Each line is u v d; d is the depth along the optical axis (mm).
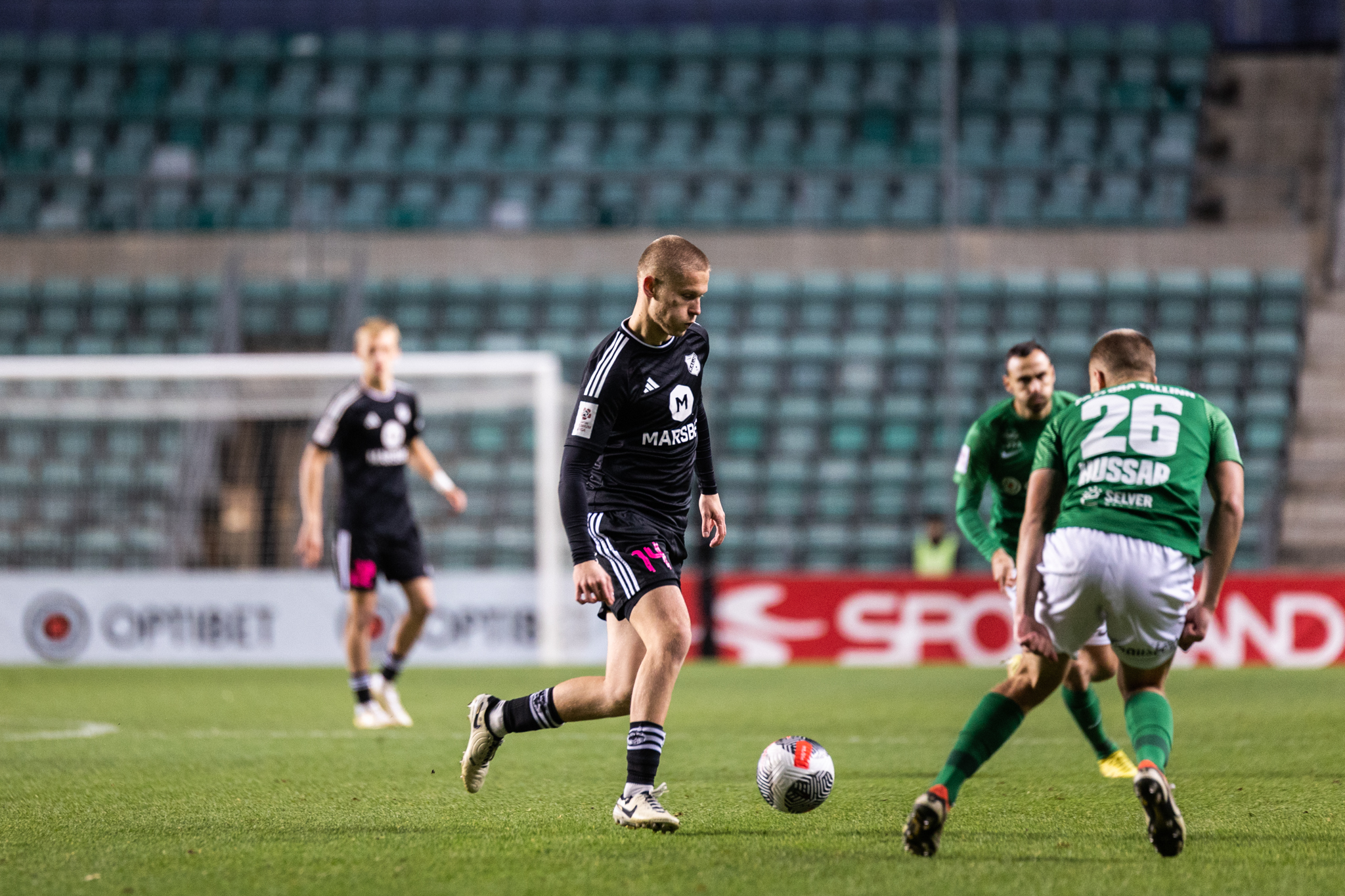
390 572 26922
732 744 23734
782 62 79500
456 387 55469
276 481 55250
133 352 65188
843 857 13234
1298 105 76875
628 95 77812
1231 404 63625
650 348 14938
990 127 76188
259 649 46156
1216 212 73375
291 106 77250
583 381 15055
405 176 69375
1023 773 19969
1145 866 12789
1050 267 67938
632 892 11680
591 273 68312
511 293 67500
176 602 46406
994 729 13852
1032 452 19656
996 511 20344
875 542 59125
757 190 73312
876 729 26234
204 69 79000
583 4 85438
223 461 57000
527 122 77125
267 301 66625
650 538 15047
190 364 46500
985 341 66250
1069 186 73250
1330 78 77062
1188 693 34000
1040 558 13867
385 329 26391
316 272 68062
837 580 46000
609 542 15039
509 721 15484
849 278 67812
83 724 27438
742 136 76562
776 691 35156
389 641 45250
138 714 29656
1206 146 76500
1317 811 16281
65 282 67938
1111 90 77250
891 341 65938
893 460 62438
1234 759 21469
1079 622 13797
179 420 56531
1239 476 13742
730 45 79812
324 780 19234
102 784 18766
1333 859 13211
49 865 13031
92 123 76500
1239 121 76750
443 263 68312
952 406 60812
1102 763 19438
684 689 35844
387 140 76438
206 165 75438
